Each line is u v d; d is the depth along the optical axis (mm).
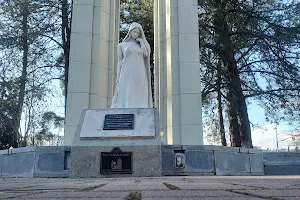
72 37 14711
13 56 20812
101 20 15148
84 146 7508
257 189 2709
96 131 7723
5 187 3400
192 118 13602
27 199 2045
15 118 20406
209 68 19922
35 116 21203
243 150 9609
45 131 21594
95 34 14891
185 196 2145
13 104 20438
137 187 3156
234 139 19812
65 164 8578
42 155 8656
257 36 19000
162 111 14578
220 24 20438
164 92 14734
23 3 20375
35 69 21141
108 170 7324
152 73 24188
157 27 16172
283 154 10875
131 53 10953
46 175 8500
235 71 19906
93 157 7426
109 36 15516
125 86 10719
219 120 22828
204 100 21156
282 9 19312
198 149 8531
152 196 2174
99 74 14438
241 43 19484
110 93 14820
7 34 20562
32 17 21172
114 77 15320
